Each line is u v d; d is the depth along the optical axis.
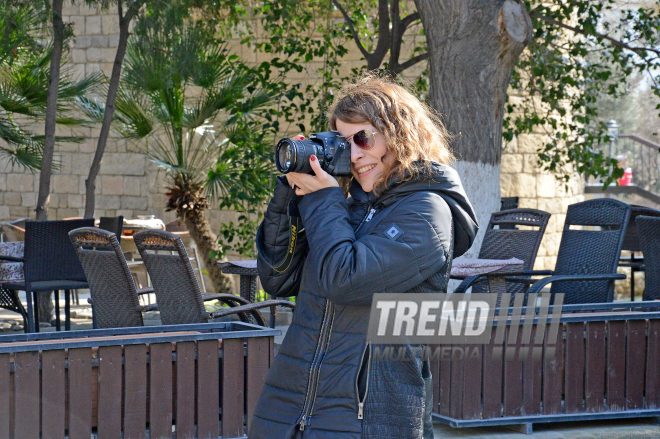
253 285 8.82
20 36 13.48
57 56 13.16
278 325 11.45
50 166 13.14
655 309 7.32
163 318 6.63
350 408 2.60
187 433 5.31
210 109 14.77
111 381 5.07
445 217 2.64
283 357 2.78
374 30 18.78
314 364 2.66
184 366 5.31
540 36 14.39
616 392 6.83
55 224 9.61
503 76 10.75
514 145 19.08
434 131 2.80
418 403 2.62
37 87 14.15
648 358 6.91
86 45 22.06
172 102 14.67
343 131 2.79
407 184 2.70
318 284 2.65
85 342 4.98
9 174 24.03
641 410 6.86
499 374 6.56
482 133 10.74
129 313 6.80
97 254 6.84
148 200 22.09
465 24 10.39
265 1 15.27
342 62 19.61
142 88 14.17
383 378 2.63
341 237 2.59
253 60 20.31
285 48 15.07
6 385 4.75
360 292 2.54
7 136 14.51
